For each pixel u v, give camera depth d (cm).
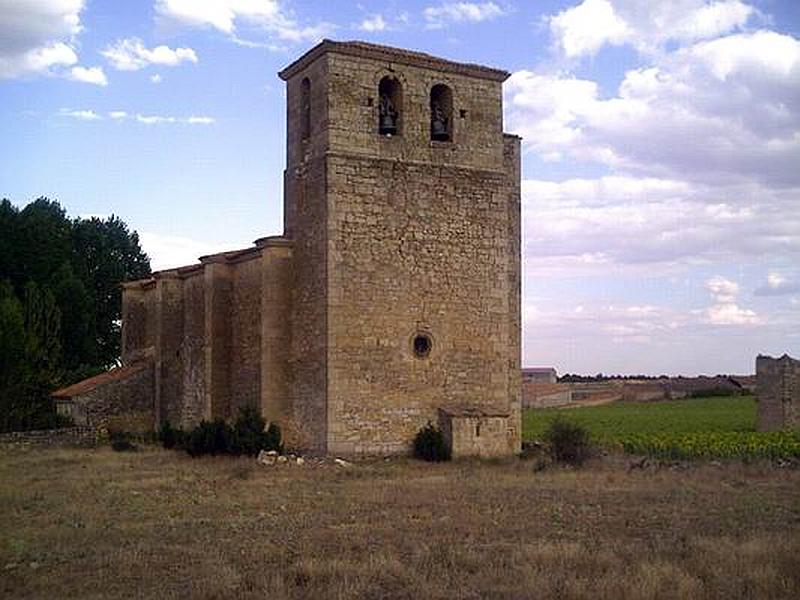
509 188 4128
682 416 8156
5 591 1395
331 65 3600
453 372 3709
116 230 7650
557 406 11781
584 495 2473
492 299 3825
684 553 1602
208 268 4206
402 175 3681
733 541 1714
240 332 4141
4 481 2814
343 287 3534
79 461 3478
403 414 3594
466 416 3578
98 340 7244
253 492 2545
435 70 3800
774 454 4028
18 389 4975
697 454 4041
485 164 3862
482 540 1795
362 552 1661
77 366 6675
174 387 4703
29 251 6862
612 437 5238
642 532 1886
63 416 4797
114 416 4694
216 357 4178
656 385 14000
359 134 3619
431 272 3703
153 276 4941
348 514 2139
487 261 3828
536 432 5953
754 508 2236
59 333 6488
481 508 2223
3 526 1975
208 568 1508
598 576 1437
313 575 1457
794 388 6122
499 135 3912
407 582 1420
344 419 3484
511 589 1376
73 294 6650
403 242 3656
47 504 2308
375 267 3594
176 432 4084
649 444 4434
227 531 1903
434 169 3747
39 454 3819
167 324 4744
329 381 3478
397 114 3731
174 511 2186
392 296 3616
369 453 3512
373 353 3559
